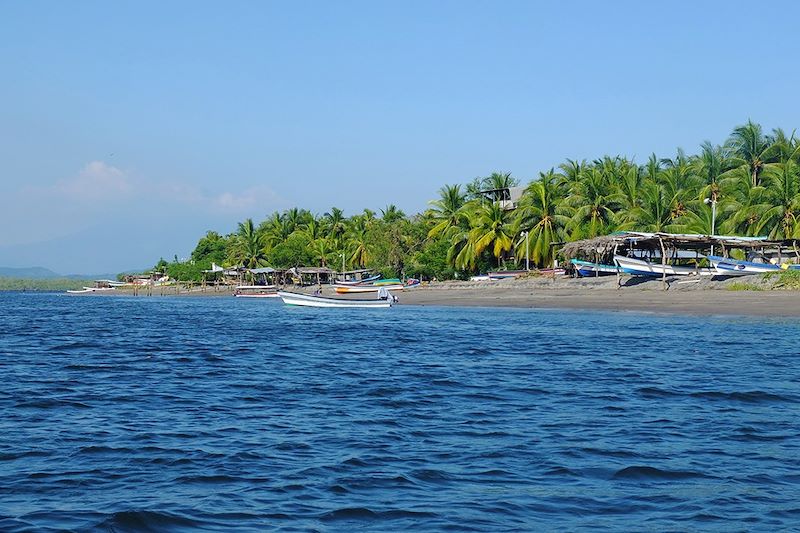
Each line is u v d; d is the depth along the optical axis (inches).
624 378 802.8
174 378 874.8
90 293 7642.7
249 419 615.5
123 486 422.0
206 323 2022.6
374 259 3944.4
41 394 754.8
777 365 871.7
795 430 541.3
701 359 940.0
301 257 4466.0
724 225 2596.0
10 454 498.3
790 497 388.8
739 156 2962.6
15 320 2267.5
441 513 369.1
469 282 3137.3
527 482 421.1
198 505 385.4
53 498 399.2
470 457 477.4
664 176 2957.7
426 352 1132.5
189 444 524.1
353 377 863.7
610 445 503.5
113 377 886.4
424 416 617.9
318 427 578.2
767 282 2000.5
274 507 381.1
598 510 372.5
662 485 413.1
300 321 2047.2
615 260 2400.3
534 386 765.9
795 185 2445.9
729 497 390.0
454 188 3715.6
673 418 589.9
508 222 3255.4
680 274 2361.0
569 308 2047.2
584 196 2878.9
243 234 5221.5
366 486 416.8
